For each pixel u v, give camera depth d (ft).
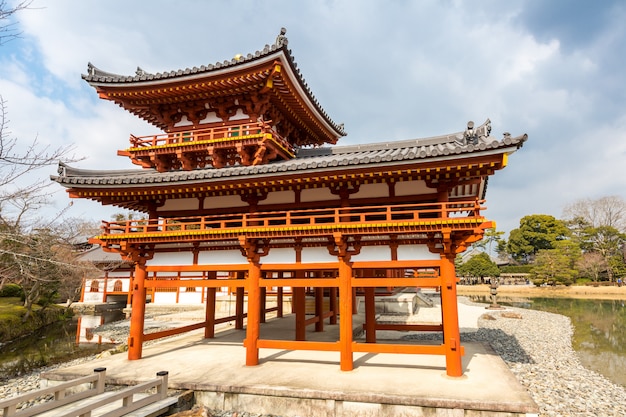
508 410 28.73
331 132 72.02
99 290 147.33
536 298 182.60
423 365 41.57
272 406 33.65
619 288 189.47
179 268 46.68
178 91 53.62
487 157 33.53
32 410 28.37
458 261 262.06
